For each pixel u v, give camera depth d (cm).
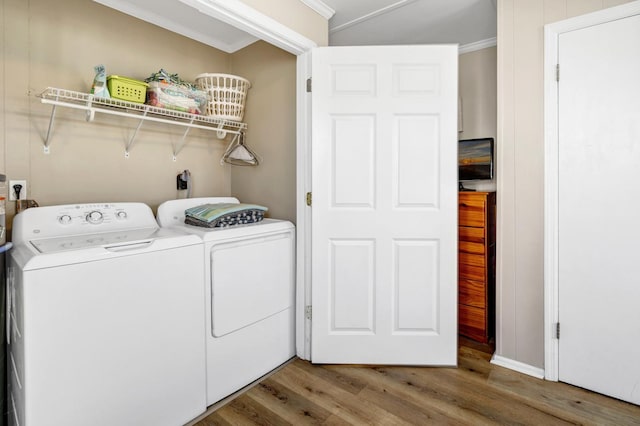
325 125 198
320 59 196
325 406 166
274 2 176
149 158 215
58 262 115
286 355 210
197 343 158
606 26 161
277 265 201
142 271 137
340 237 200
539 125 181
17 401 125
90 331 123
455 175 195
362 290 202
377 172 197
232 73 258
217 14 155
